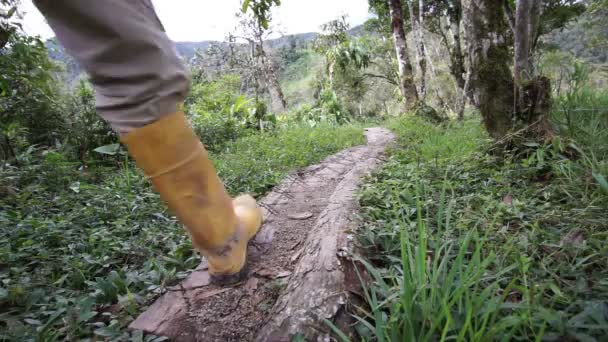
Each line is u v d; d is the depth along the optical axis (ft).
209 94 31.24
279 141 15.57
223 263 4.06
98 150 10.42
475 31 8.78
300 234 5.57
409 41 63.21
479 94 8.84
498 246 4.29
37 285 4.36
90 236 5.72
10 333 3.31
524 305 2.84
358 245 4.58
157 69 2.84
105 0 2.50
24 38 11.24
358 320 3.22
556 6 25.98
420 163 9.27
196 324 3.60
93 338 3.47
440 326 2.86
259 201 7.63
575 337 2.62
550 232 4.48
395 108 56.75
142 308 4.03
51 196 8.38
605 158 6.59
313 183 8.86
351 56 49.75
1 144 10.62
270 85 50.01
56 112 13.85
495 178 6.87
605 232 3.99
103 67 2.71
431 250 4.41
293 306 3.49
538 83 7.72
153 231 6.21
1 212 6.54
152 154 3.06
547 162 6.74
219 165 11.26
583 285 3.24
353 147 14.37
